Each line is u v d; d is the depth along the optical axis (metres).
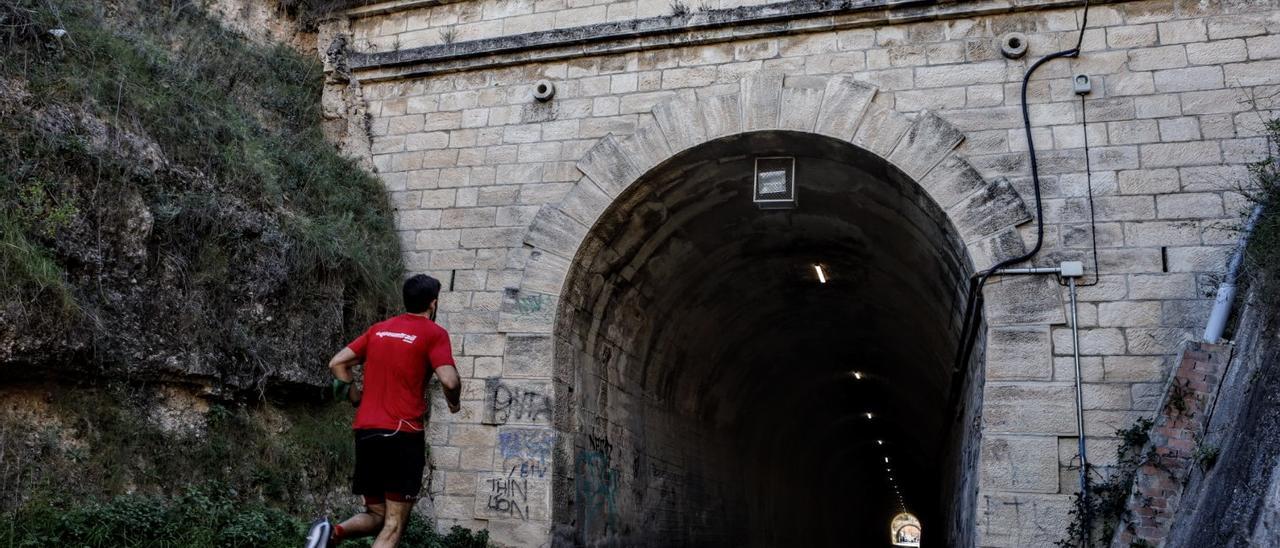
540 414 10.24
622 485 12.49
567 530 10.30
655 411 14.58
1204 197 8.92
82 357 7.46
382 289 10.92
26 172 7.49
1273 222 7.98
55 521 6.75
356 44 12.61
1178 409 8.12
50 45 8.53
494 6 11.99
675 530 14.93
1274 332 7.16
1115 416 8.55
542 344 10.48
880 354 20.41
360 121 12.09
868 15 10.27
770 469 24.84
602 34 11.11
